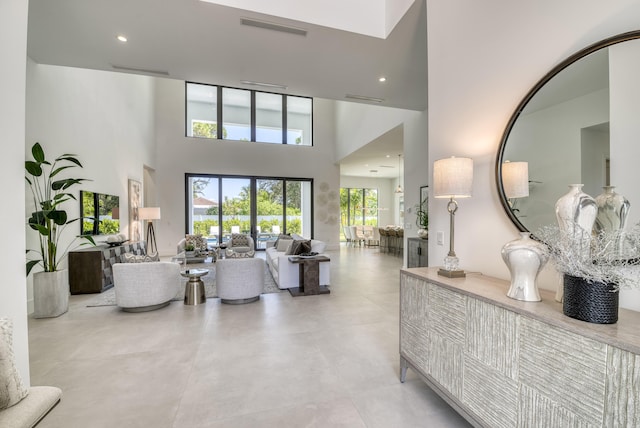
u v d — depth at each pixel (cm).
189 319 342
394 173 1347
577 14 140
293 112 1033
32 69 368
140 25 303
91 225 505
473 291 151
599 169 130
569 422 108
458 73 217
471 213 207
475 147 202
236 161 955
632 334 99
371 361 245
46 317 345
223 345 274
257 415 178
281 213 1009
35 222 335
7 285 158
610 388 96
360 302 411
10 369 127
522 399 125
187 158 908
